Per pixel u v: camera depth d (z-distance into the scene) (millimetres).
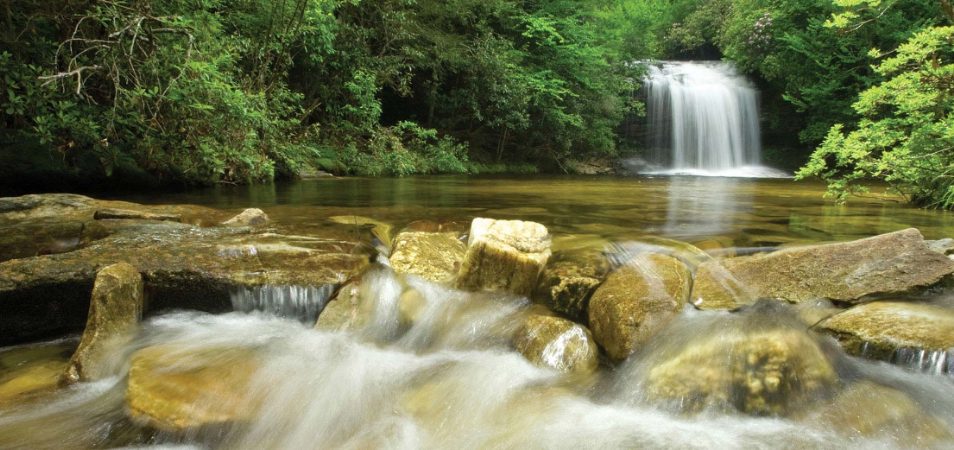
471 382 2348
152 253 2988
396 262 3311
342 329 2734
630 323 2457
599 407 2160
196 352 2395
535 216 5227
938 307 2533
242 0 9266
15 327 2607
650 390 2168
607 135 19594
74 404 2100
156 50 5695
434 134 14062
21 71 4824
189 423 1913
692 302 2758
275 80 9695
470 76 15195
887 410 1971
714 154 19953
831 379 2109
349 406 2152
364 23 13172
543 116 17297
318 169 10758
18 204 3896
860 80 15875
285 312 2900
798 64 17516
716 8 28562
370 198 6551
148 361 2260
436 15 14406
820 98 16719
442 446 1929
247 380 2189
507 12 16578
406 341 2744
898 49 5484
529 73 17109
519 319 2783
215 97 6148
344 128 12328
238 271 2924
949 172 5855
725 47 23453
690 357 2229
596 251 3383
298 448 1922
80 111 5312
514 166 17172
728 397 2055
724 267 3113
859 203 6863
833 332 2396
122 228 3570
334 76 12086
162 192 6520
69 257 2834
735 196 7977
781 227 4648
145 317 2783
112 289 2541
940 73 5273
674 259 3148
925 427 1911
